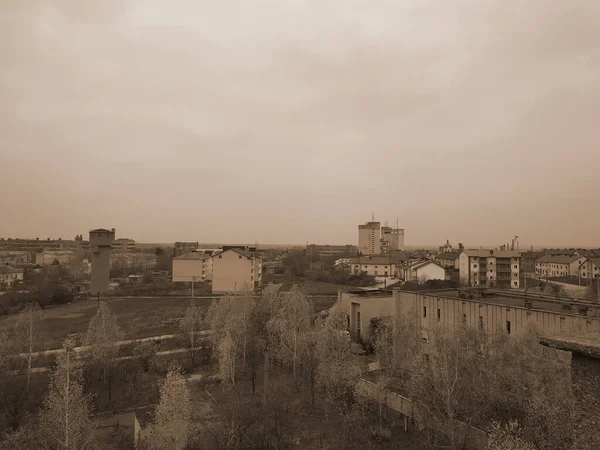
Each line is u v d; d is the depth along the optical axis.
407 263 123.75
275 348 45.34
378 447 27.30
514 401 25.34
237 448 27.11
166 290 97.44
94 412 31.98
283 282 113.12
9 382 32.03
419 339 35.97
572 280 96.69
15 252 180.12
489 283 92.81
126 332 58.34
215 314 52.06
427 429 26.16
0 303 75.38
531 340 28.00
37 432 25.94
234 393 36.19
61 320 66.00
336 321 44.47
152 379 40.69
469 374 26.02
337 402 32.84
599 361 6.74
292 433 29.12
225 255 94.56
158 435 24.81
